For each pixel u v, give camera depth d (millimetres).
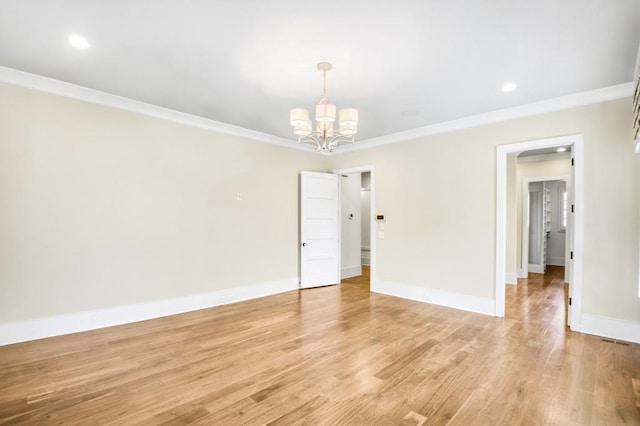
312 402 2166
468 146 4316
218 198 4617
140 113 3869
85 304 3473
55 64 2877
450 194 4488
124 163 3744
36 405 2115
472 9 2057
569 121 3541
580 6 2020
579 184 3473
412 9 2061
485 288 4156
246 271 4941
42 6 2043
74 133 3402
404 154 5027
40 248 3207
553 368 2645
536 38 2400
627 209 3229
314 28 2289
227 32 2344
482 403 2156
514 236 6051
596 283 3385
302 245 5633
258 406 2117
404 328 3602
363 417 2004
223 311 4266
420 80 3148
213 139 4562
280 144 5449
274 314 4133
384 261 5277
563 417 2006
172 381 2432
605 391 2297
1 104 3016
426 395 2250
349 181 6953
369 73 3002
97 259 3551
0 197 3006
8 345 3039
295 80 3162
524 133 3854
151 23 2238
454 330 3537
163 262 4055
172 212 4141
